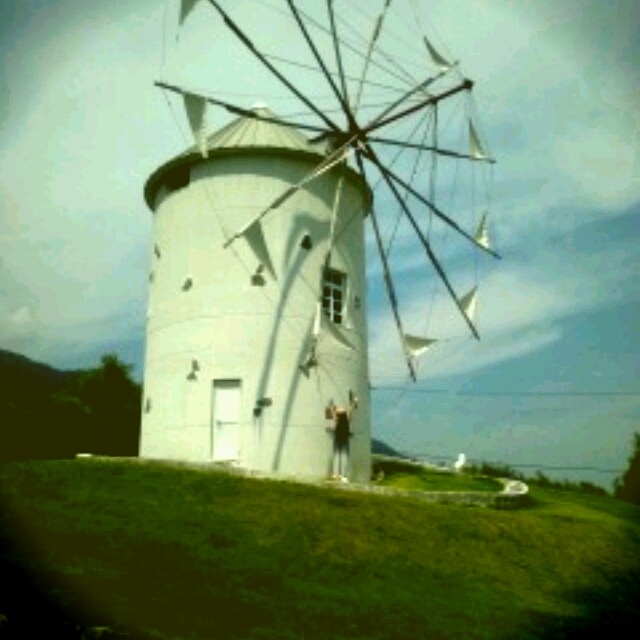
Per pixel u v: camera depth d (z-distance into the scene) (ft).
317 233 84.99
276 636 34.37
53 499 52.24
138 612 33.53
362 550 51.29
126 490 56.65
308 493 61.77
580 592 53.31
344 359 83.97
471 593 47.03
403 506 62.90
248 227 77.51
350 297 87.51
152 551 43.52
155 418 82.89
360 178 91.25
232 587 40.22
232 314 80.33
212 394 79.36
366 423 86.58
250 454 76.74
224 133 88.89
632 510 96.32
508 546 58.95
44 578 35.32
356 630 37.09
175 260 85.46
